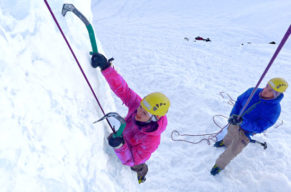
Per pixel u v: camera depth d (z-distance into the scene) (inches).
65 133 46.4
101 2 1187.3
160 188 117.2
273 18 872.9
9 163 32.4
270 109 103.1
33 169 36.1
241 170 125.0
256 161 129.3
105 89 76.8
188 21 810.8
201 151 142.1
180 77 259.0
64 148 44.8
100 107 63.6
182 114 187.0
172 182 121.3
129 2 1176.2
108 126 71.2
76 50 61.4
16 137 35.2
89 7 90.3
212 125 165.8
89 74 64.9
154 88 239.0
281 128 163.8
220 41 576.4
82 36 69.8
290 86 266.5
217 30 689.6
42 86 44.6
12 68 39.0
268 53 396.8
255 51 407.5
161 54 359.9
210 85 245.8
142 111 61.3
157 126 62.2
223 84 253.1
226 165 120.9
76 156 47.7
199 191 116.2
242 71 304.8
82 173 48.2
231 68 313.4
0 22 41.1
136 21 769.6
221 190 115.7
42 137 40.6
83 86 59.3
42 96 43.6
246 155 133.3
